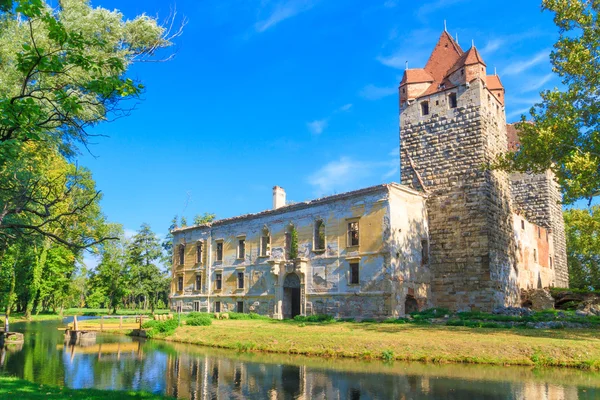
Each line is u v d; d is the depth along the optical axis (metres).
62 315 77.94
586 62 30.36
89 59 13.05
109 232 71.31
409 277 39.66
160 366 23.69
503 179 44.50
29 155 20.95
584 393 15.99
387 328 31.11
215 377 20.41
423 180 44.81
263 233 50.66
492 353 22.61
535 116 33.19
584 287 72.62
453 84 44.69
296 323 37.88
